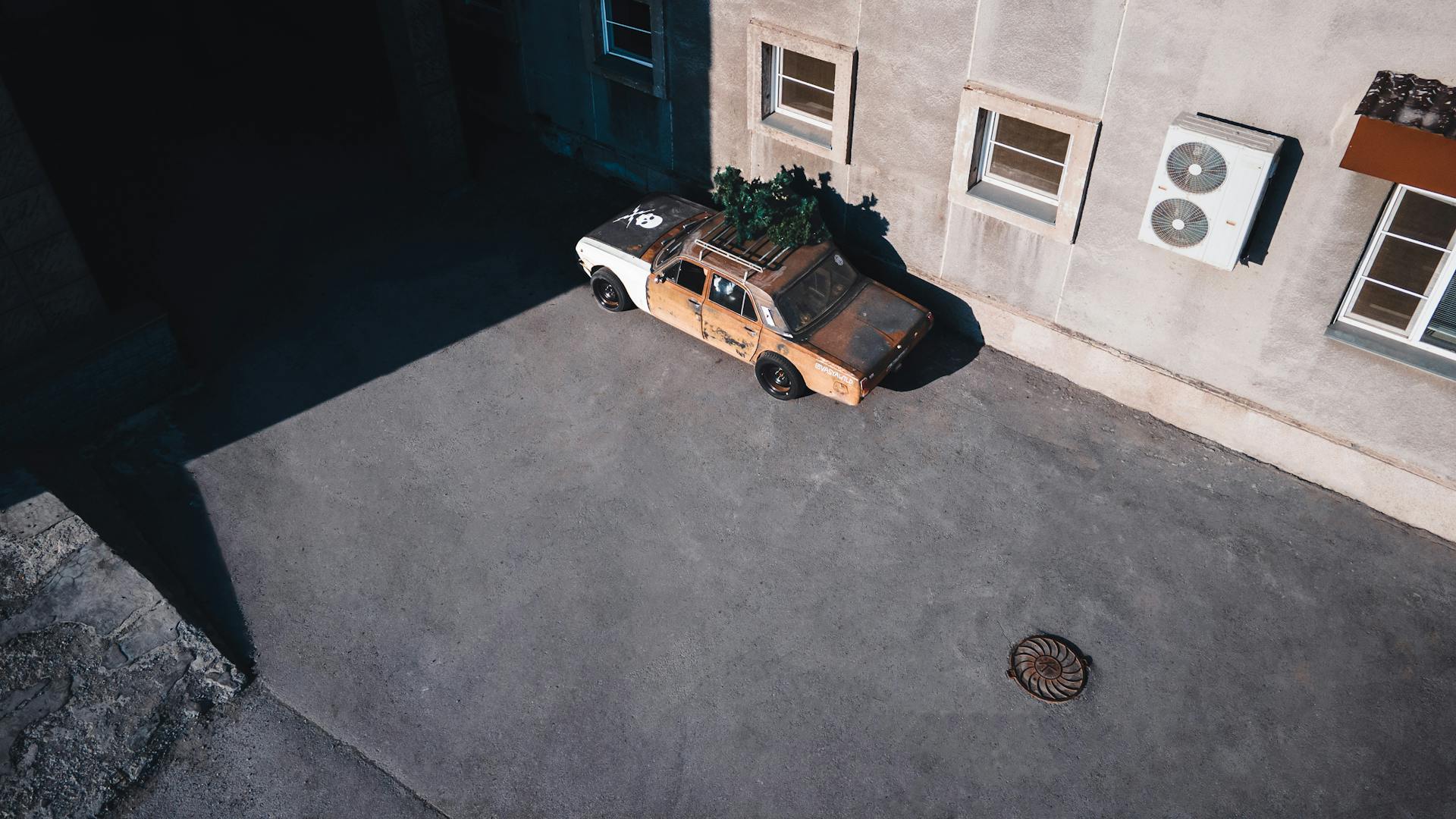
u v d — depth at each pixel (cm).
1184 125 909
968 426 1141
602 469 1111
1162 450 1104
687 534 1043
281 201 1505
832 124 1218
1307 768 843
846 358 1094
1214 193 906
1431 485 977
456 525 1059
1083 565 998
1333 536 1010
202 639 938
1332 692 890
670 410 1175
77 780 850
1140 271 1050
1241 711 883
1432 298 902
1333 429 1016
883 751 870
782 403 1179
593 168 1562
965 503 1060
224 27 1911
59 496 1043
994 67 1029
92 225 1442
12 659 908
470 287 1357
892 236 1246
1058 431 1131
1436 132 784
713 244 1187
